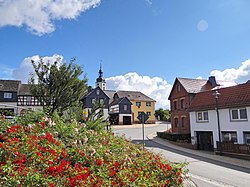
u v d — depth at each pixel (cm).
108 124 814
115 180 385
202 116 2575
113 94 6662
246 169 1434
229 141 2128
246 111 2042
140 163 505
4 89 4053
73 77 1265
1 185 298
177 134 2986
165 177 488
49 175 334
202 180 1091
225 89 2419
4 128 482
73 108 931
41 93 1230
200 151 2375
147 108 6153
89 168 400
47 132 478
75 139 513
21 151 377
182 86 3312
